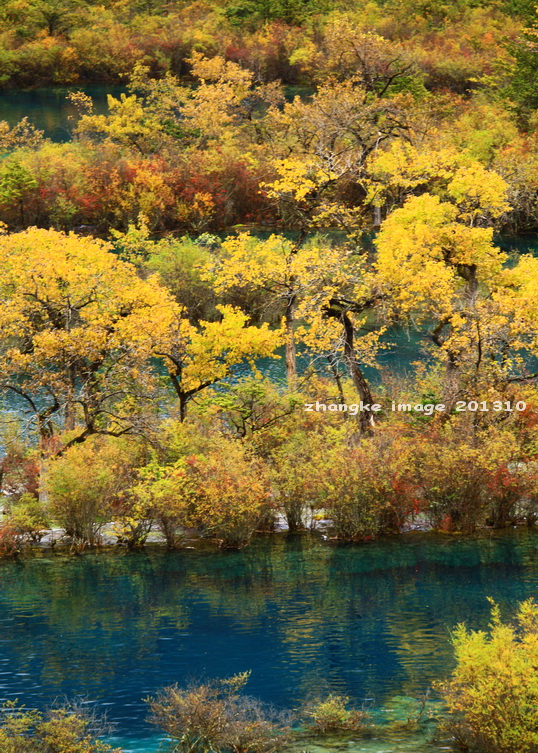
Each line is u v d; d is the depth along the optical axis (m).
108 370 52.59
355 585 40.84
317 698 28.92
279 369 77.44
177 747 25.86
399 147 67.75
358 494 48.53
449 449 50.31
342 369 75.06
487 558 44.38
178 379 62.12
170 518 48.00
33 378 51.34
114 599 39.75
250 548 47.62
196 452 52.50
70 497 48.22
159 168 122.44
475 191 58.19
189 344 57.69
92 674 31.67
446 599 38.44
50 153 123.12
